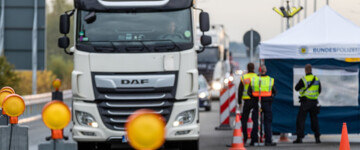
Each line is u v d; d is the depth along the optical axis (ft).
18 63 272.72
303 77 128.57
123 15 99.86
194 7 105.70
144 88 98.12
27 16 271.08
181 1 100.37
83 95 98.53
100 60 98.43
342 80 134.41
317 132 129.59
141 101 98.32
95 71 98.58
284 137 136.77
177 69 98.48
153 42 98.58
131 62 98.17
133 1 99.96
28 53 271.28
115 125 98.48
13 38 271.28
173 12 100.17
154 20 99.66
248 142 131.34
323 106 134.41
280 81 135.74
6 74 268.00
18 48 271.08
